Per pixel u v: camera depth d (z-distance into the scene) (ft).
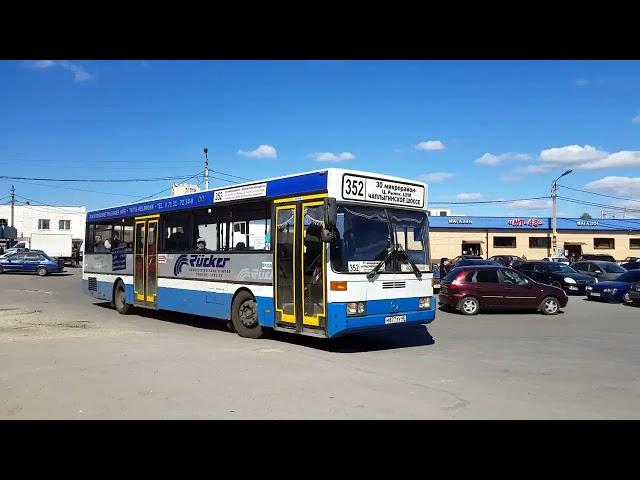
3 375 24.91
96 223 58.49
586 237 192.85
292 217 34.53
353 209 32.73
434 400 21.88
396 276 33.91
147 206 49.42
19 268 127.75
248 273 37.83
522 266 91.45
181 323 46.50
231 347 33.19
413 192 36.01
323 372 26.43
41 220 238.07
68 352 30.55
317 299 32.40
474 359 31.53
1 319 47.24
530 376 26.96
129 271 51.47
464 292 56.29
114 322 46.29
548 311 57.11
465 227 187.11
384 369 28.09
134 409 19.98
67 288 88.07
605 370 28.63
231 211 39.81
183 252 44.37
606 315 56.95
